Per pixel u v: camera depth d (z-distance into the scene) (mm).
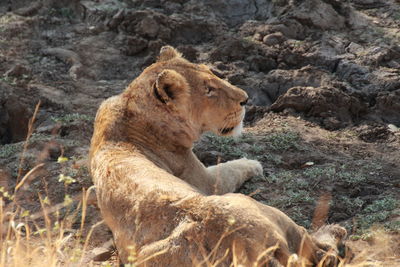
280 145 12844
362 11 18469
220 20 18406
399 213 10266
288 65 16297
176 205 7297
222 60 16516
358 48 16547
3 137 14211
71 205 10875
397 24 17781
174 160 9664
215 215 6965
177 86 9367
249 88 15367
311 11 17719
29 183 11688
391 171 11945
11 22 18141
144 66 16688
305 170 11945
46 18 18438
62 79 15984
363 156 12609
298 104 14430
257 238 6766
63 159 7008
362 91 15047
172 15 18047
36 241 9516
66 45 17438
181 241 6938
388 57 16219
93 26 18219
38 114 14336
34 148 12844
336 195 11078
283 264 6785
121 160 8641
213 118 9969
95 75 16375
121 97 9852
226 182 10758
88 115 14328
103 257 9211
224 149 12633
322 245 7855
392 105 14492
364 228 9898
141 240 7414
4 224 10102
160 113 9500
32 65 16562
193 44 17516
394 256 9031
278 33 17031
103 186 8398
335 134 13539
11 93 14766
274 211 7434
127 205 7805
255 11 18594
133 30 17641
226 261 6676
